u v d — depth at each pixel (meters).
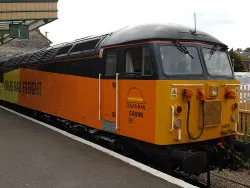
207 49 7.44
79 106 9.27
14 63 16.16
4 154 7.41
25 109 15.38
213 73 7.35
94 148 7.91
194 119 6.85
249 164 9.14
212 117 7.09
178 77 6.69
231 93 7.37
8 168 6.44
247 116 10.02
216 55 7.61
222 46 7.85
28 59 13.98
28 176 6.00
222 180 8.23
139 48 6.99
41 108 12.35
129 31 7.54
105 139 8.32
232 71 7.95
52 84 11.19
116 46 7.62
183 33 7.13
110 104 7.84
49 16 15.60
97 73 8.32
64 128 11.34
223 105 7.42
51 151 7.65
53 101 11.14
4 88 18.27
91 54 8.53
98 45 8.40
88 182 5.71
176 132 6.62
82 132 9.78
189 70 6.97
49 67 11.41
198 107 6.91
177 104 6.56
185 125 6.71
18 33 15.63
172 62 6.78
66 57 9.97
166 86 6.47
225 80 7.48
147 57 6.79
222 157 7.51
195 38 7.26
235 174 8.71
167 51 6.78
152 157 7.00
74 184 5.62
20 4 15.16
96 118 8.45
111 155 7.31
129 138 7.50
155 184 5.61
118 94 7.54
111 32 8.41
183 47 6.96
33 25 17.06
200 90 6.89
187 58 7.00
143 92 6.81
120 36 7.68
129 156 7.94
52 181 5.76
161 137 6.48
